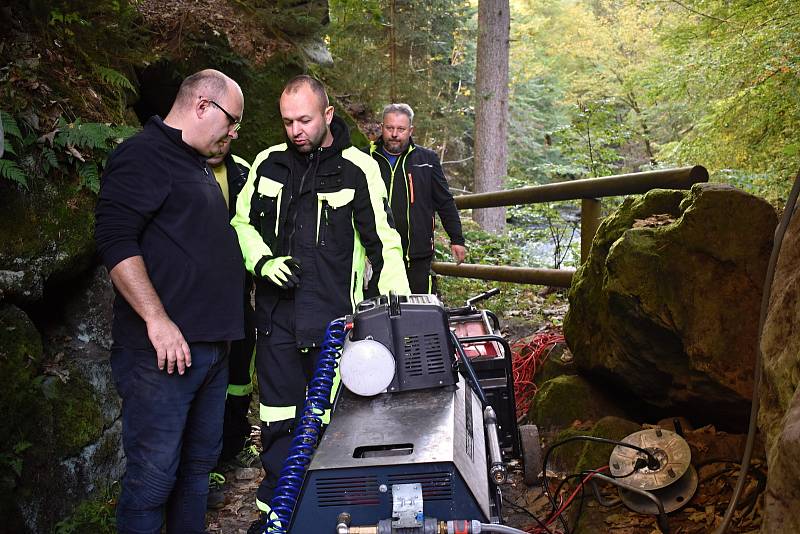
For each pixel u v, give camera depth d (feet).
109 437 12.61
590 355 13.71
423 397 8.47
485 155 55.62
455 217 18.97
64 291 12.94
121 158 9.48
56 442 11.31
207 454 10.58
